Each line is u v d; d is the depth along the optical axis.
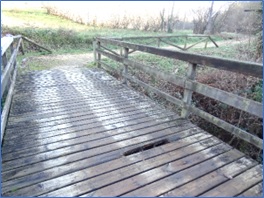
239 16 13.48
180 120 3.08
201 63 2.62
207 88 2.63
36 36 9.48
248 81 4.17
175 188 1.83
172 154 2.27
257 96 3.96
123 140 2.52
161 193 1.77
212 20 15.95
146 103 3.70
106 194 1.74
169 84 5.09
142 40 10.52
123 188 1.80
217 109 4.34
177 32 16.83
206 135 2.68
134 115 3.20
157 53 3.39
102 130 2.73
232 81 4.31
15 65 4.89
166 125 2.92
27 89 4.25
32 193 1.72
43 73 5.57
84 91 4.25
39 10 15.73
